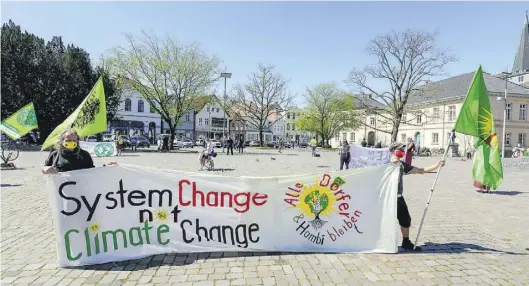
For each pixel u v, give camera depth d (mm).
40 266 4223
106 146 25094
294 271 4172
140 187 4539
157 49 33031
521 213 7695
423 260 4617
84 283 3777
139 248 4523
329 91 61312
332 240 4879
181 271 4121
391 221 4855
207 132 81625
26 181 10852
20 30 33688
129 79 32562
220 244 4738
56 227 4203
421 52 41562
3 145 16188
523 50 74938
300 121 65438
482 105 5371
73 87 35000
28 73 32250
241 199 4758
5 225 5949
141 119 62969
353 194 4906
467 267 4402
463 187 11867
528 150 41469
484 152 7750
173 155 27625
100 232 4379
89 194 4344
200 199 4699
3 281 3799
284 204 4836
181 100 34469
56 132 4961
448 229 6285
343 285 3814
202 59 34750
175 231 4652
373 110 46969
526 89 51031
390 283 3887
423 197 9711
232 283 3832
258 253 4750
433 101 54219
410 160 13641
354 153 16719
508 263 4582
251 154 33031
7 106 31828
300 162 23219
